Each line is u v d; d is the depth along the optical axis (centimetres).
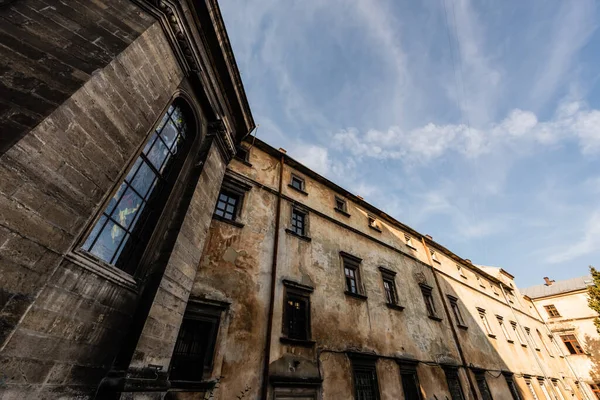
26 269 271
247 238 875
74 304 338
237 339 688
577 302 2772
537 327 2605
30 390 282
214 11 629
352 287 1133
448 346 1332
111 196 383
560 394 1973
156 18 497
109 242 418
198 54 620
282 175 1166
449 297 1647
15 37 330
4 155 261
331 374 810
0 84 294
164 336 464
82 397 339
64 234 311
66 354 325
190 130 660
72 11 396
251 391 644
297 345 792
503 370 1593
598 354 2442
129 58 421
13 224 264
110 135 381
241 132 866
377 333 1042
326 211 1275
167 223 536
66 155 319
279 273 890
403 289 1349
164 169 562
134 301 439
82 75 352
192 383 564
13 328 253
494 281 2439
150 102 465
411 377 1062
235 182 966
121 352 395
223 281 741
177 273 517
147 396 405
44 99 310
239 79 782
